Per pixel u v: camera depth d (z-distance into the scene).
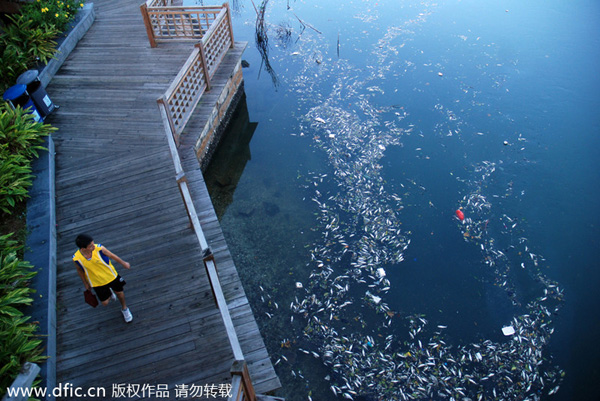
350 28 14.12
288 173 9.16
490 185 8.54
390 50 12.75
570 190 8.35
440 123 10.05
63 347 5.05
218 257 6.00
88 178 7.22
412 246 7.56
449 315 6.57
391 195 8.46
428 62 12.12
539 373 5.86
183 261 5.94
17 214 6.54
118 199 6.85
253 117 10.69
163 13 9.92
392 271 7.20
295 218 8.20
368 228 7.89
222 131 9.85
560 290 6.80
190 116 8.61
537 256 7.29
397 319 6.54
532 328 6.34
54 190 7.00
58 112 8.53
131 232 6.35
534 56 11.98
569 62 11.64
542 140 9.44
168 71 9.45
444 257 7.36
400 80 11.53
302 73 12.16
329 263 7.39
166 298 5.51
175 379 4.72
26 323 5.07
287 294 6.98
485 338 6.27
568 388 5.70
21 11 10.37
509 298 6.74
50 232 6.19
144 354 4.95
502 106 10.41
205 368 4.81
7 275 5.39
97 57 10.09
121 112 8.45
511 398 5.62
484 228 7.77
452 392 5.66
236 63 10.16
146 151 7.67
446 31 13.49
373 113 10.46
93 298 4.83
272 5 15.91
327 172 9.11
